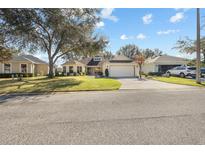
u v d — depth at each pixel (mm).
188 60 34438
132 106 7125
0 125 4863
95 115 5805
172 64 35188
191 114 5816
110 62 31891
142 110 6426
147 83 17312
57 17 15164
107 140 3818
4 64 31016
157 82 18453
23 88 13328
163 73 31922
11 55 24188
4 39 19516
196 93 10750
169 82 18047
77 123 4988
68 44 22594
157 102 7926
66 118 5492
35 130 4453
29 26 16578
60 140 3850
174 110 6383
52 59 23922
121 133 4191
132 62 31953
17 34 17812
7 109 6777
